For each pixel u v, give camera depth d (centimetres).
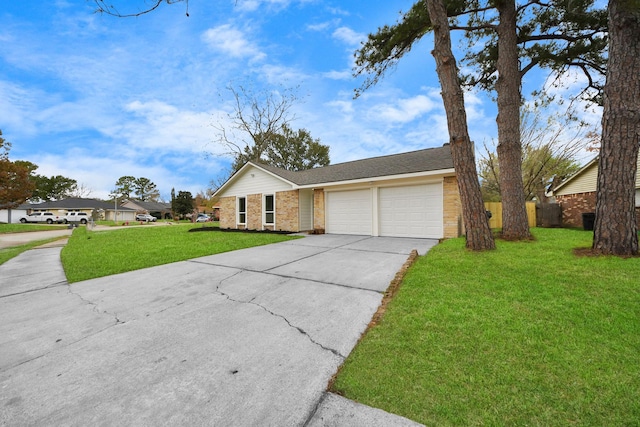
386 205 1059
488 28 912
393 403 181
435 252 617
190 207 4594
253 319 321
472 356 224
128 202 5288
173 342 272
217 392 198
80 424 171
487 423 162
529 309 300
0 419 176
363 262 589
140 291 437
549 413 167
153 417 176
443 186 919
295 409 179
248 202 1479
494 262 488
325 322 306
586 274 395
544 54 922
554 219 1226
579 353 220
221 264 611
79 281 502
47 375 223
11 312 360
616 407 168
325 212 1229
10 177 2272
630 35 487
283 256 688
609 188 495
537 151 1761
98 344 272
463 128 611
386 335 265
